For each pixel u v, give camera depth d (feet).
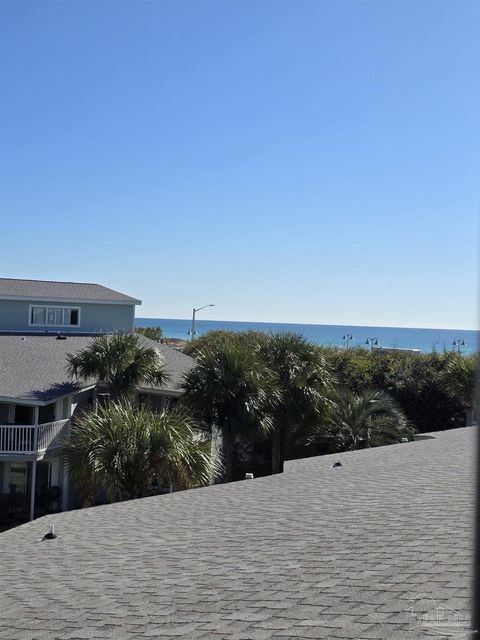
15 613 22.35
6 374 84.79
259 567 24.08
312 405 84.02
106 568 27.35
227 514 36.04
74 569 27.96
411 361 104.73
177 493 44.98
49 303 110.11
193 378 78.64
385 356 108.06
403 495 35.14
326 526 29.71
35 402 78.18
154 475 62.75
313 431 86.53
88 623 20.26
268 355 85.25
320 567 22.74
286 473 48.98
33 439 80.23
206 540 30.32
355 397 88.89
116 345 82.28
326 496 37.76
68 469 64.59
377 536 26.27
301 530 29.63
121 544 31.76
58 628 20.18
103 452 60.59
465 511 28.91
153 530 34.17
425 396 101.09
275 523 31.99
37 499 83.61
